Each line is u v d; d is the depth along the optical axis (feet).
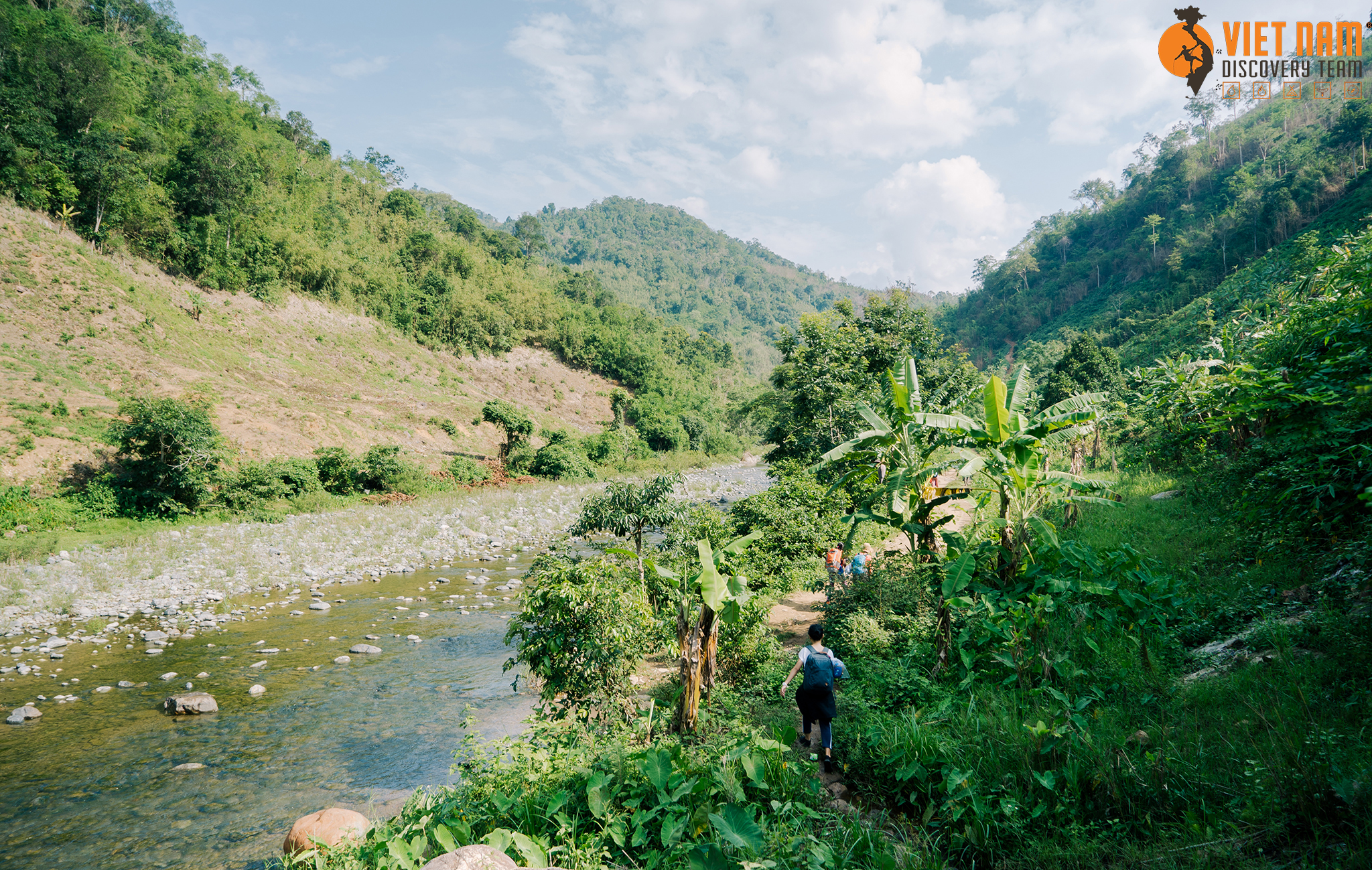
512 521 86.28
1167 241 310.24
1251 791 12.05
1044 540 24.13
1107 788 13.42
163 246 141.59
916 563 27.50
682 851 12.91
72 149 129.08
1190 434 52.16
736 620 22.44
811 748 19.13
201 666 34.45
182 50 237.25
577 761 16.71
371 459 103.91
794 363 82.38
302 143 260.42
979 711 18.40
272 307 159.74
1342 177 226.99
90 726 27.30
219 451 82.99
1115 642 20.99
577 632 22.15
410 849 13.30
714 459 208.64
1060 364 130.62
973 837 13.08
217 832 19.84
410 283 221.46
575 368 248.11
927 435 28.45
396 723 27.55
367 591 51.39
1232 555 27.50
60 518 67.72
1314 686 15.14
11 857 18.61
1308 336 27.12
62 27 162.61
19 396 85.10
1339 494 22.16
